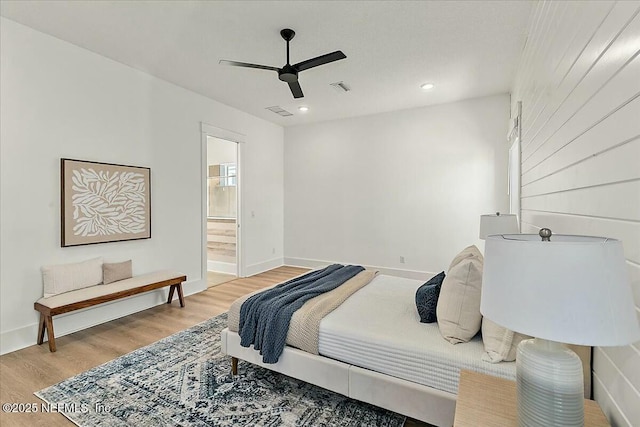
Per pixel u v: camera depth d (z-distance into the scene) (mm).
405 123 4980
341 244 5594
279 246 6059
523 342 1033
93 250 3197
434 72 3557
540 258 779
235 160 5500
